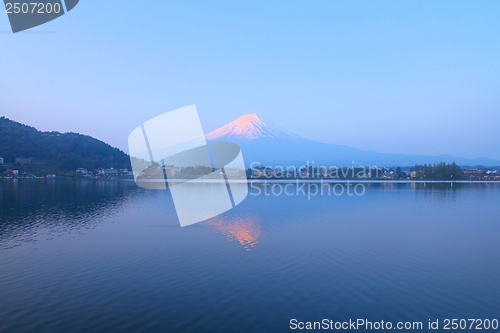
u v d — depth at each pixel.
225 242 29.53
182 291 17.67
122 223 40.75
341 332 13.47
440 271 21.08
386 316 14.95
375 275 20.30
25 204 62.09
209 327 13.84
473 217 47.28
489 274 20.52
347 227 37.94
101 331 13.47
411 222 42.09
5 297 16.77
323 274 20.48
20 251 26.05
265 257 24.42
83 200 71.88
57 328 13.67
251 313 15.12
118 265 22.28
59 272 20.73
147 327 13.82
